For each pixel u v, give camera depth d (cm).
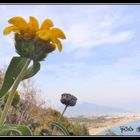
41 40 16
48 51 16
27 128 15
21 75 18
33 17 16
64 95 23
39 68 18
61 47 16
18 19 16
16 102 24
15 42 16
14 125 16
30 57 16
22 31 16
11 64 18
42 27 16
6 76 18
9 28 16
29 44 16
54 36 16
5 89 18
